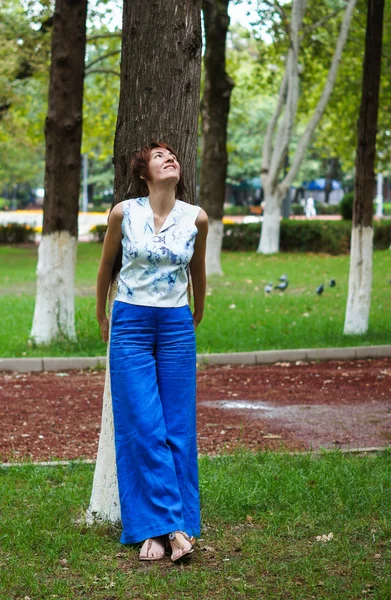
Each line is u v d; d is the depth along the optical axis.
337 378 10.32
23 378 10.55
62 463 6.41
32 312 15.73
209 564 4.47
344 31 26.47
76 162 12.30
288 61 28.05
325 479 5.77
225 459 6.38
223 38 21.28
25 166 55.47
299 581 4.23
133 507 4.54
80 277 22.42
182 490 4.58
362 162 13.09
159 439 4.47
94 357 11.30
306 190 74.69
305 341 12.74
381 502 5.30
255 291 19.31
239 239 32.06
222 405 8.79
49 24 20.16
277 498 5.43
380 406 8.65
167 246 4.51
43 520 5.04
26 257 29.75
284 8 27.16
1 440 7.29
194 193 5.00
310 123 28.92
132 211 4.58
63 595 4.08
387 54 27.83
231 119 46.53
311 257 28.91
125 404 4.53
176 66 4.87
